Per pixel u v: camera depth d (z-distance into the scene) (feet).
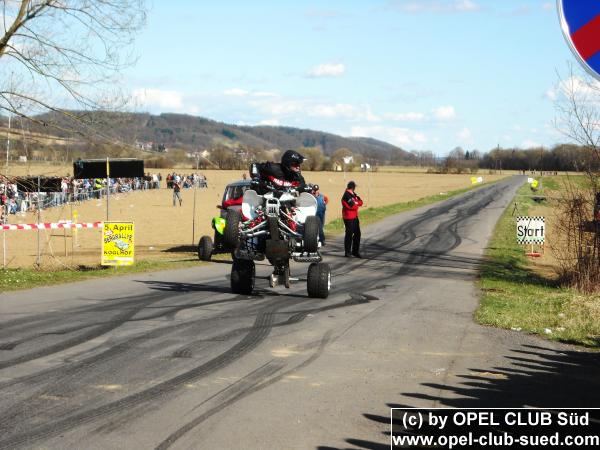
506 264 69.82
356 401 21.81
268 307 39.86
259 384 23.54
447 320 37.22
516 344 31.40
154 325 33.71
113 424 19.13
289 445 17.75
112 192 228.43
